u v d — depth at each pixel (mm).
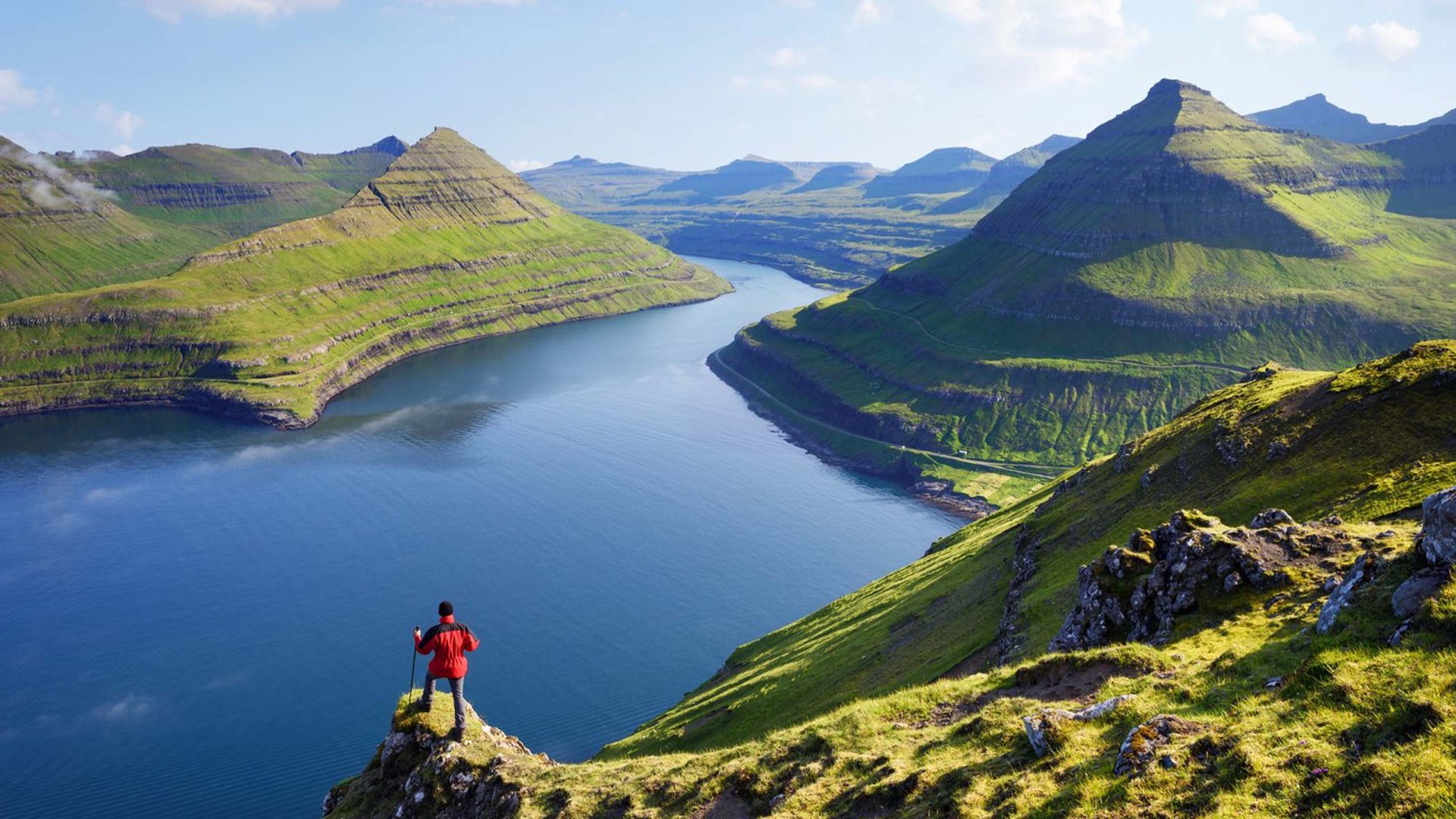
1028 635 70625
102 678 175875
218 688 172250
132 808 137625
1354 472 77750
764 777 32906
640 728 132500
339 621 198375
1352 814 17891
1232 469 91000
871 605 131000
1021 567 98125
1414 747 18891
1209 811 19844
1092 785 23016
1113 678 32812
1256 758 20953
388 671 178125
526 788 35906
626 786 34844
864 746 33062
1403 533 44531
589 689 171125
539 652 184875
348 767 148375
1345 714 21578
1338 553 44188
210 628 195375
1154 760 22781
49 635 192250
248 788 142500
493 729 41062
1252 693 25812
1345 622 26891
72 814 136375
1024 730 29094
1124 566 53438
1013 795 24469
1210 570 46156
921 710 36188
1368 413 84250
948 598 108188
